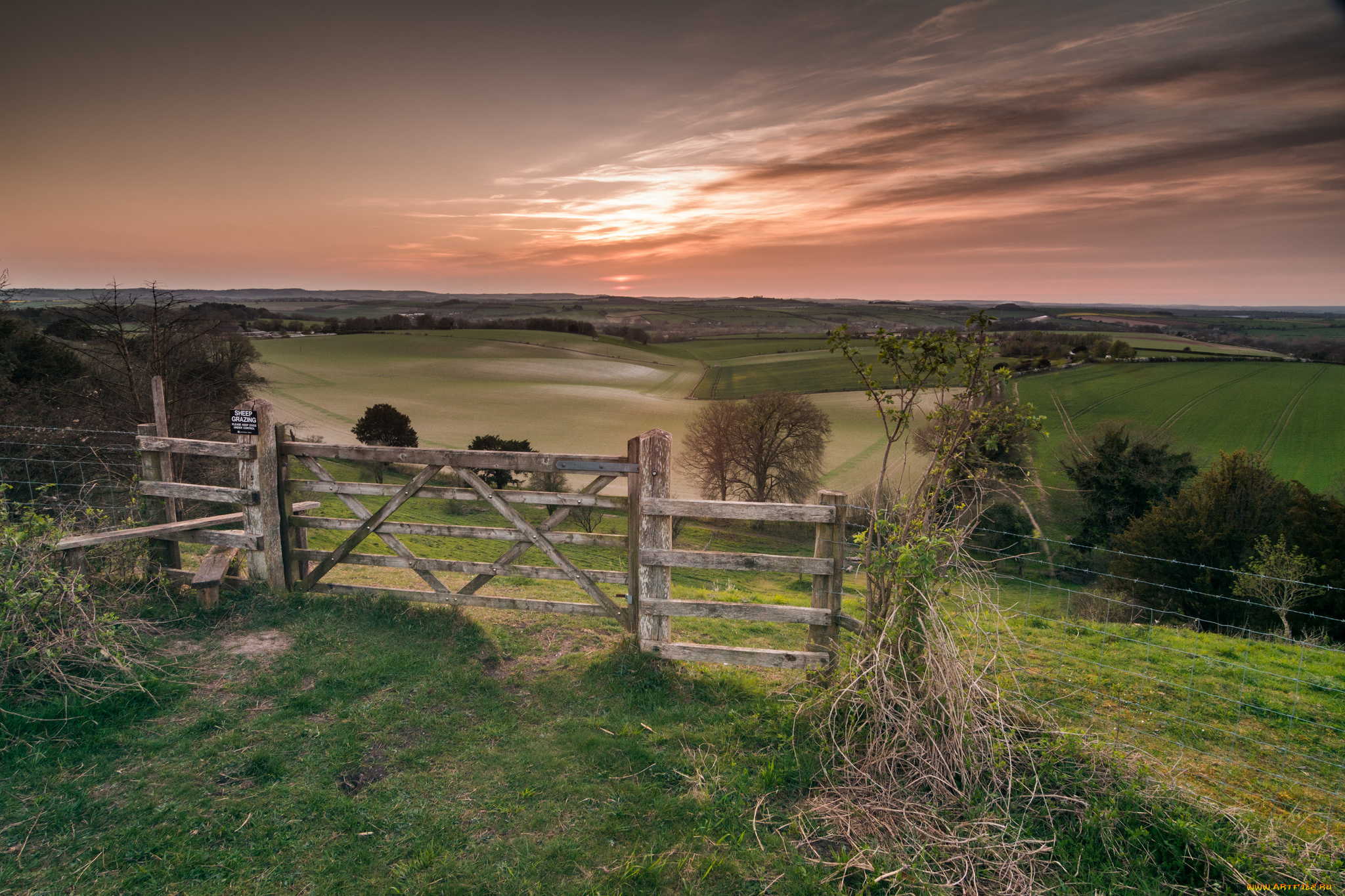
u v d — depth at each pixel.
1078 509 37.97
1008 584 18.95
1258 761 4.94
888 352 5.21
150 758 4.54
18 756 4.44
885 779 4.44
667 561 6.07
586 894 3.53
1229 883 3.66
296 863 3.72
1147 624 8.99
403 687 5.59
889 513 5.42
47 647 5.08
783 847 3.93
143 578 7.04
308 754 4.65
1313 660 7.80
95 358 22.41
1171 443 41.00
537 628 6.95
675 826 4.06
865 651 5.20
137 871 3.60
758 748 4.91
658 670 5.97
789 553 37.28
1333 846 3.90
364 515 6.94
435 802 4.24
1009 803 4.14
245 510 7.09
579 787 4.40
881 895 3.60
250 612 6.72
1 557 5.48
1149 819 4.02
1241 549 28.16
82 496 7.96
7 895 3.42
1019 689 5.33
